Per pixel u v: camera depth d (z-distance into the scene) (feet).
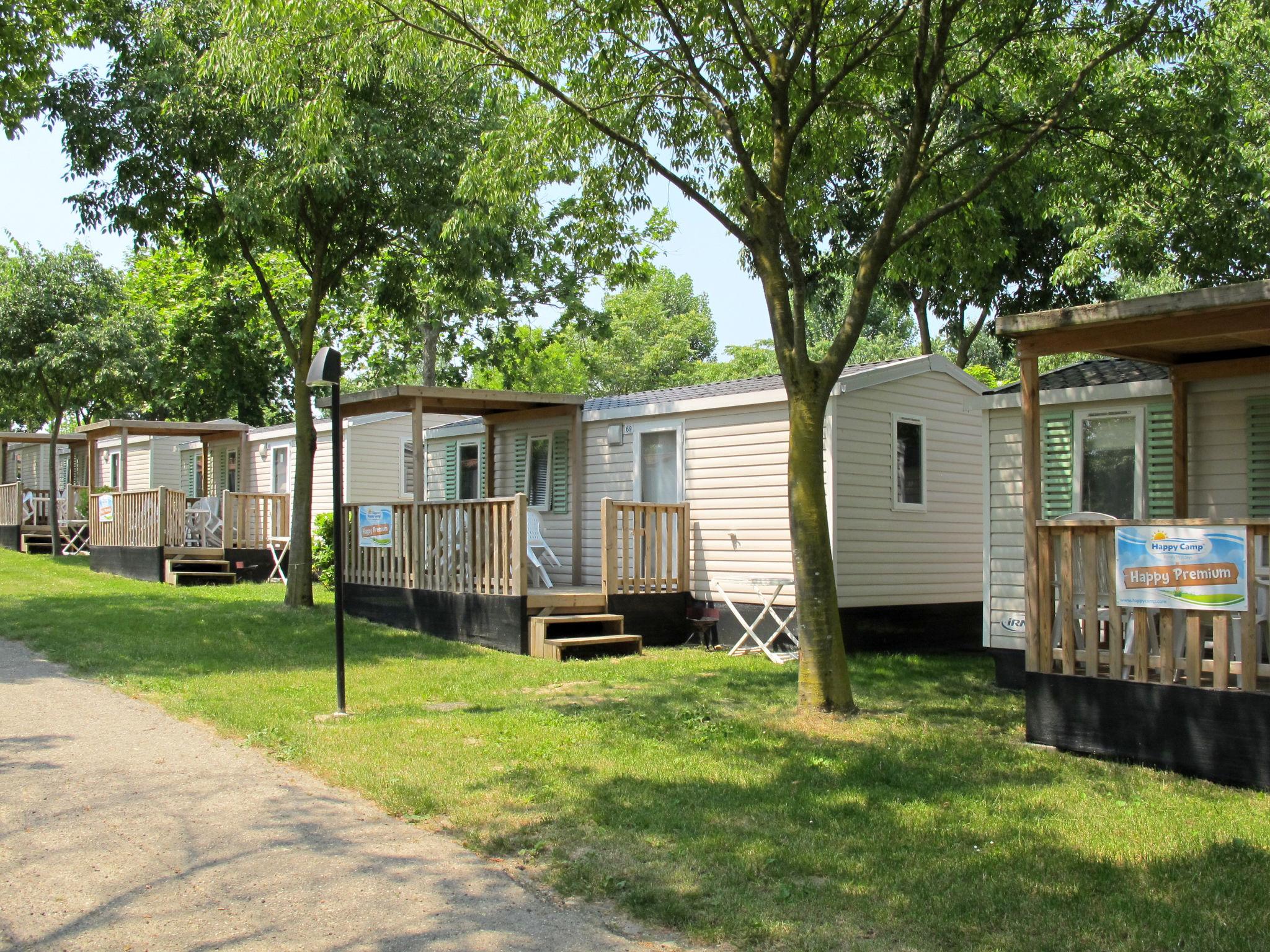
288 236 48.80
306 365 49.98
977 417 46.19
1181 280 46.19
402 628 45.21
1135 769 22.48
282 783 20.66
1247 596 21.43
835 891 15.16
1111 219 37.99
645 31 31.40
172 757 22.48
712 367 166.20
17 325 80.79
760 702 29.35
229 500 66.85
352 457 66.90
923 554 43.01
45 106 43.09
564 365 148.15
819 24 28.53
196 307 94.89
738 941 13.58
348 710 27.25
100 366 82.33
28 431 133.28
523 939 13.66
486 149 43.98
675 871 15.88
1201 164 32.19
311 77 38.42
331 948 13.28
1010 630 34.01
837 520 39.06
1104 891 15.28
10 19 41.65
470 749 23.06
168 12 43.01
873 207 40.73
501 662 36.06
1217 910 14.58
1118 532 23.45
